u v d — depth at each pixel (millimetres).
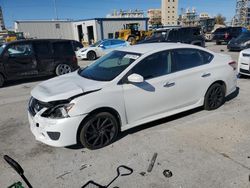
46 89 4105
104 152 3936
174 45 4891
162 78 4477
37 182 3295
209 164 3498
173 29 18000
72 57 10742
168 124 4832
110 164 3609
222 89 5469
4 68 9164
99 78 4246
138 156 3777
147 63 4398
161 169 3432
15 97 7602
